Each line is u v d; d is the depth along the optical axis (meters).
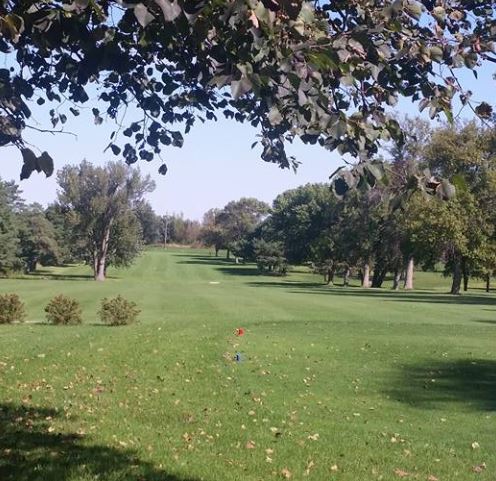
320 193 83.50
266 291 43.91
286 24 2.26
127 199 71.75
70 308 19.67
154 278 72.81
